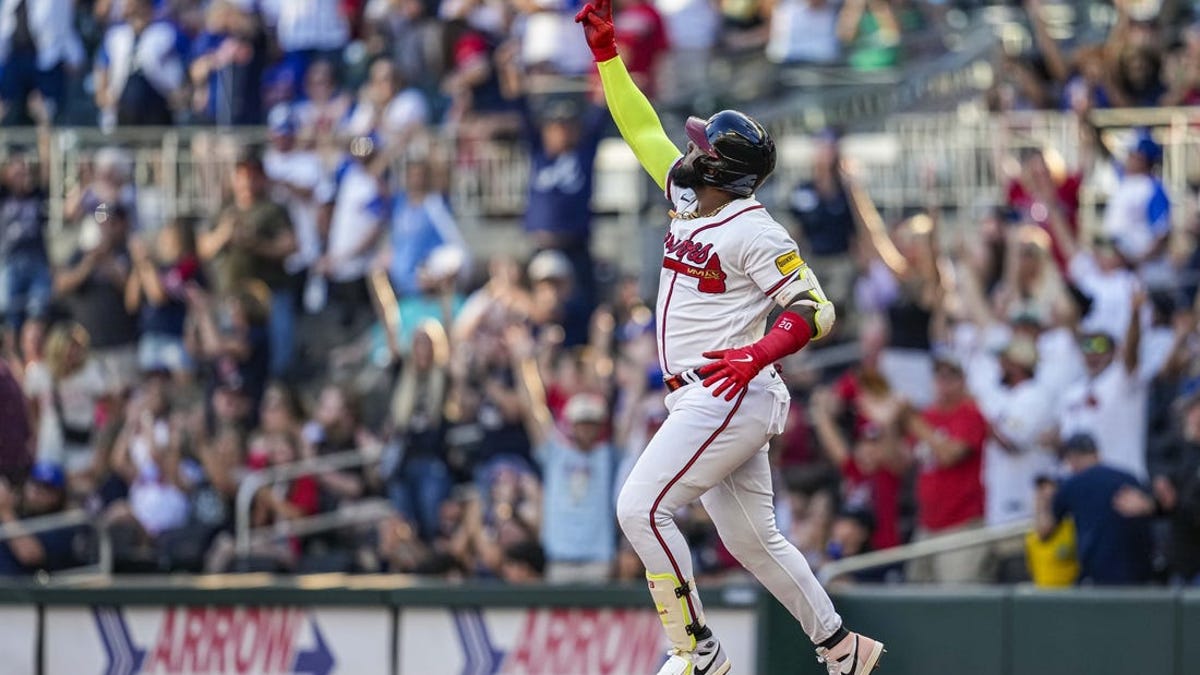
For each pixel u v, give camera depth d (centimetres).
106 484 4578
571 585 3381
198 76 5809
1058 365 4175
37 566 4197
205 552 4391
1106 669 3203
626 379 4344
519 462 4409
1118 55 5356
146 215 5694
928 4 5825
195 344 5084
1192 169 5169
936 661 3253
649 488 2280
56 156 5756
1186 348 4419
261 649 3456
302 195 5331
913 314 4538
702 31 5453
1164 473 4238
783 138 5572
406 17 5744
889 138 5588
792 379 4684
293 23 5703
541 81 5812
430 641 3416
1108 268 4488
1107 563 3500
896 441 4016
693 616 2295
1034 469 3944
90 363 4897
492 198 5550
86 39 6206
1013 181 5122
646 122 2423
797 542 3862
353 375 5212
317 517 4484
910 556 3659
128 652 3488
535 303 4834
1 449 4206
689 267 2300
